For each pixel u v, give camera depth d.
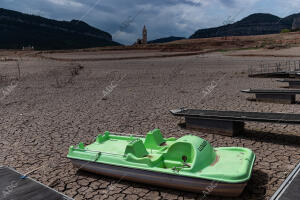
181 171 5.44
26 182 5.53
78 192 6.07
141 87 23.16
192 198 5.46
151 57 61.19
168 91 20.56
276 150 8.03
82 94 20.45
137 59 58.34
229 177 5.01
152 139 6.91
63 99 18.64
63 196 4.90
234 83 23.70
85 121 12.62
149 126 11.42
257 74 27.39
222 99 16.67
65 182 6.59
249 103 15.21
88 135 10.46
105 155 6.45
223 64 41.91
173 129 10.84
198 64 43.22
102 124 11.99
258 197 5.44
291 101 14.52
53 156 8.41
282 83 22.81
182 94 19.02
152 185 6.05
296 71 25.61
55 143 9.66
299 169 5.82
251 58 49.00
